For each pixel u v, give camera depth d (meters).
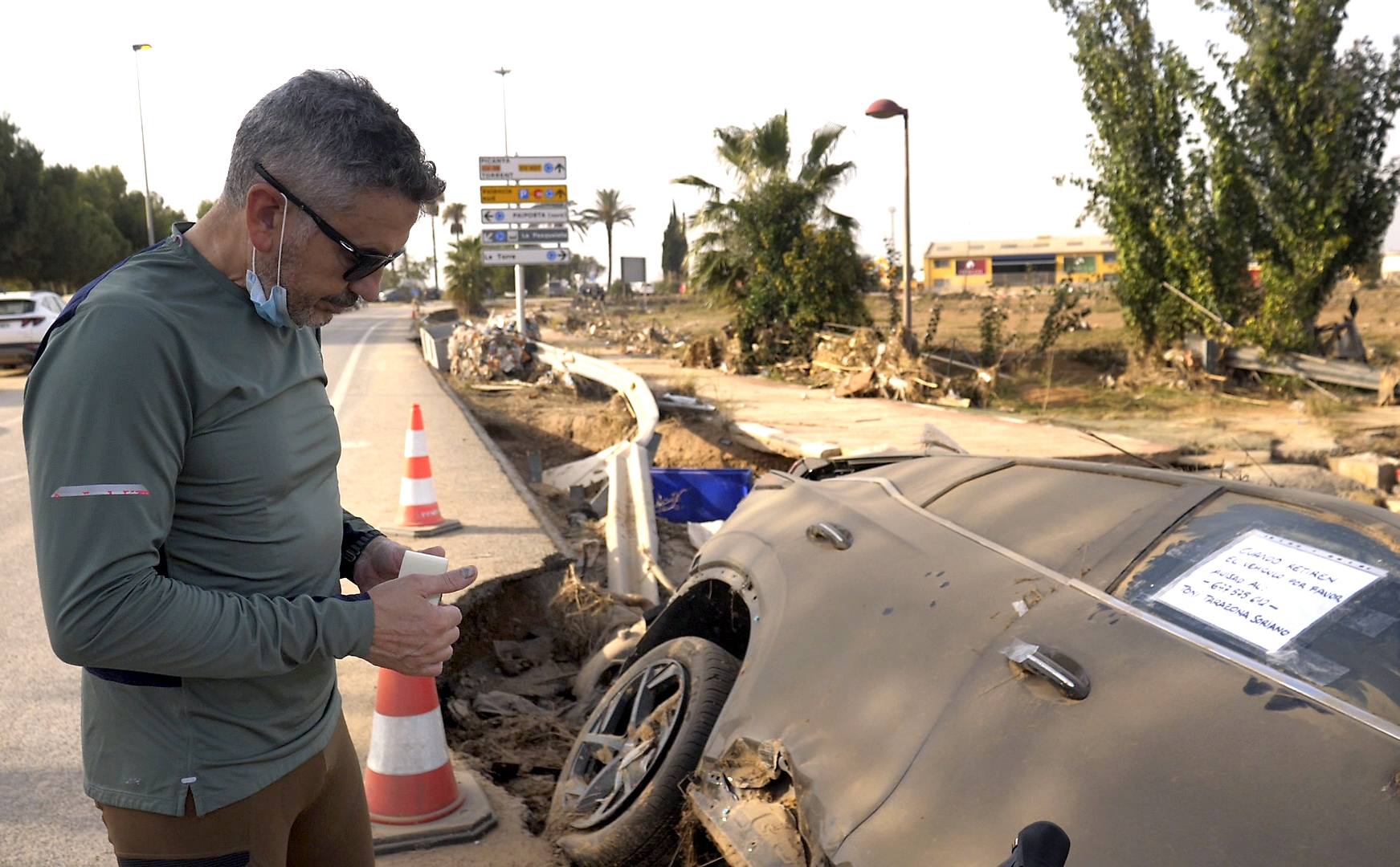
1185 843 1.61
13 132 39.84
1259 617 1.96
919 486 3.11
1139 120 18.00
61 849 3.07
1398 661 1.77
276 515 1.64
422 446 7.06
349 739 1.98
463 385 19.52
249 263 1.58
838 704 2.36
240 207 1.57
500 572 5.89
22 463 10.12
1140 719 1.83
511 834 3.27
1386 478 9.90
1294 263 16.92
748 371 23.11
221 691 1.61
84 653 1.41
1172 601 2.09
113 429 1.41
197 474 1.55
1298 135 16.52
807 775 2.26
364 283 1.67
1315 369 16.53
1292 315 16.98
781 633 2.71
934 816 1.94
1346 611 1.91
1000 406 16.19
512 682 5.20
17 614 5.37
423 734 3.27
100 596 1.39
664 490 9.50
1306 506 2.29
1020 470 2.98
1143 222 18.59
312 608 1.57
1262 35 16.30
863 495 3.19
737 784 2.49
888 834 1.99
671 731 2.94
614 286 85.25
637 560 6.81
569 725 4.48
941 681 2.19
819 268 21.78
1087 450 10.62
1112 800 1.73
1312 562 2.06
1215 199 17.33
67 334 1.44
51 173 43.25
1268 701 1.77
